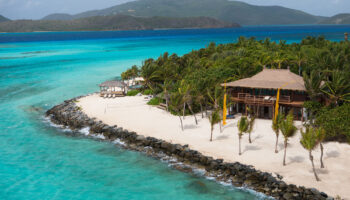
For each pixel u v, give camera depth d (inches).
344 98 1430.9
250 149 1222.3
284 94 1589.6
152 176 1103.6
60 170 1172.5
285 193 905.5
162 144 1299.2
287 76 1610.5
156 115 1749.5
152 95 2215.8
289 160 1115.3
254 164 1092.5
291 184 935.7
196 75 1985.7
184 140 1347.2
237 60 2297.0
